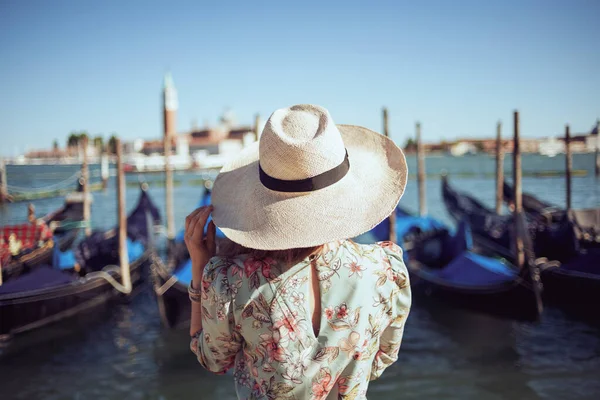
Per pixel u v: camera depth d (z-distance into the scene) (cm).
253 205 119
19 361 713
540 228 1088
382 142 134
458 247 985
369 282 113
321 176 112
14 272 861
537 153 8862
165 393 616
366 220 114
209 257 129
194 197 3378
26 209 2641
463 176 4859
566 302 922
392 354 125
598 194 2794
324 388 110
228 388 629
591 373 635
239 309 112
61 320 841
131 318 901
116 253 1118
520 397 580
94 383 645
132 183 4925
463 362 681
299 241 110
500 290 819
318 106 120
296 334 109
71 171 6931
